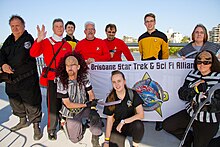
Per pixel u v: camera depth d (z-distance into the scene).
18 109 3.50
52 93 3.11
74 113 2.92
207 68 2.55
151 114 3.41
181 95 2.72
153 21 3.95
